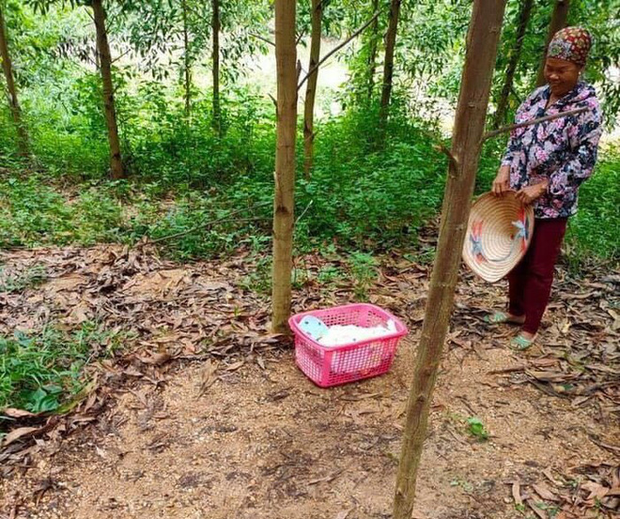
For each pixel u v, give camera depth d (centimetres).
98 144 694
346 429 261
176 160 654
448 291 134
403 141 640
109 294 376
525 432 264
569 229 459
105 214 493
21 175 621
